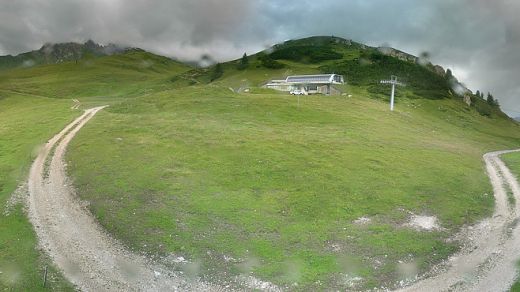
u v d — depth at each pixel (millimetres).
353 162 58219
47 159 59469
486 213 46688
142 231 38531
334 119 86562
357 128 80750
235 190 47344
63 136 71250
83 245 36562
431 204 47344
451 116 160875
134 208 42906
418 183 53031
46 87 167875
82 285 31031
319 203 45062
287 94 123125
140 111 90500
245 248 36000
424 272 33969
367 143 69188
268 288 31156
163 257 34750
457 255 37000
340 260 34812
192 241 36938
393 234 39500
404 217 43531
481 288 31906
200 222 40125
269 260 34406
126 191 46812
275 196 46219
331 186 49531
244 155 58375
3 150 64812
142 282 31672
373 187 50250
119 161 56219
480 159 72250
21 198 46031
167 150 60188
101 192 46812
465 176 58531
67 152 62000
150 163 55094
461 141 92312
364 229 40219
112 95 158750
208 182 49219
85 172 52969
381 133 79125
